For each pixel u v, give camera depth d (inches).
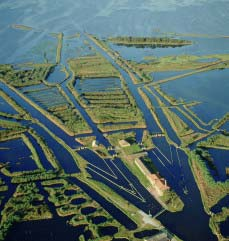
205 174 6136.8
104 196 5713.6
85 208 5506.9
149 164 6407.5
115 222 5216.5
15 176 6077.8
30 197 5644.7
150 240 4879.4
